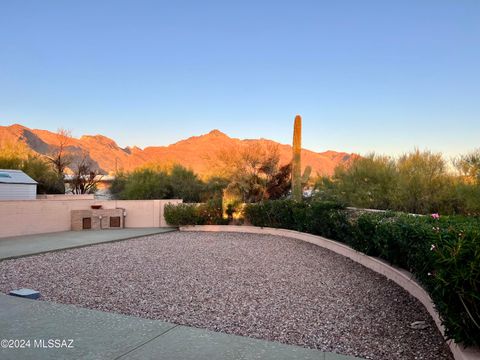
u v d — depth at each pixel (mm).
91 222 16328
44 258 9547
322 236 12148
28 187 20328
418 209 13523
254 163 22281
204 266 8625
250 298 6059
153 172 28141
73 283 6941
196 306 5617
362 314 5258
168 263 8969
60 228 15562
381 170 15156
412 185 13352
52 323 4402
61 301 5789
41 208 14828
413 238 5691
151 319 4730
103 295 6160
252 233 15672
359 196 15273
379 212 9859
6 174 20109
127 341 3902
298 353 3688
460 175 12172
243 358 3549
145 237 14227
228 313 5309
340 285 6891
